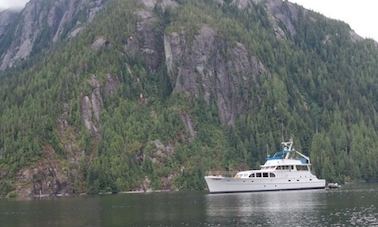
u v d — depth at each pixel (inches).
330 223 3713.1
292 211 4473.4
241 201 5536.4
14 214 4985.2
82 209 5221.5
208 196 6486.2
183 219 4143.7
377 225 3567.9
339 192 6417.3
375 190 6604.3
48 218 4520.2
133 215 4490.7
